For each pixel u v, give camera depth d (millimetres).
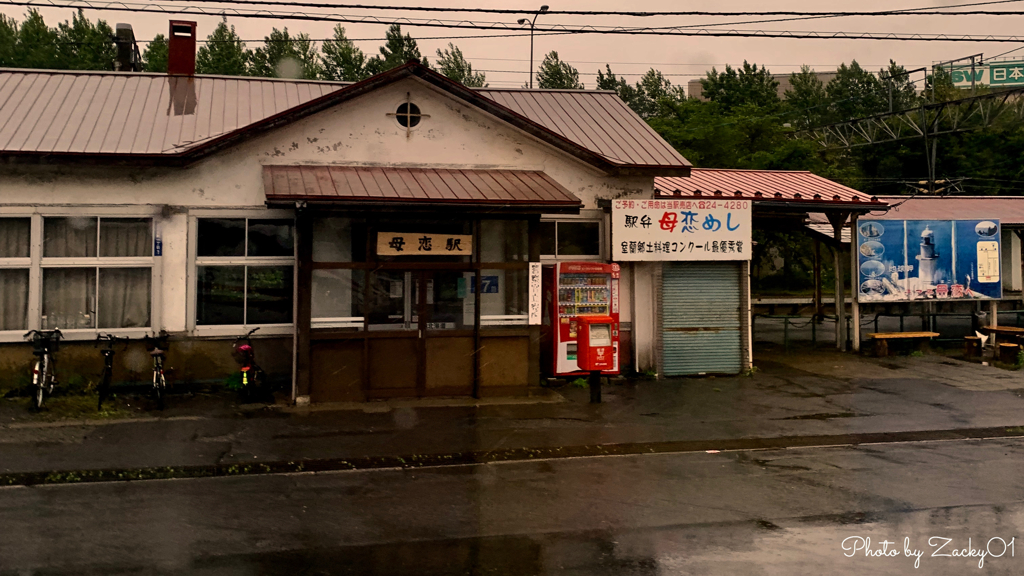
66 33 37781
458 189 10891
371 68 43469
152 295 10977
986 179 37562
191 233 11102
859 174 41969
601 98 15727
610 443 8859
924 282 15500
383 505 6531
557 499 6758
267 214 11391
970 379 13188
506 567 5188
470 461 8078
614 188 12969
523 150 12477
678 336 13203
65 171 10695
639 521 6180
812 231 16859
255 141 11320
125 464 7621
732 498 6832
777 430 9602
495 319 11312
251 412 10023
